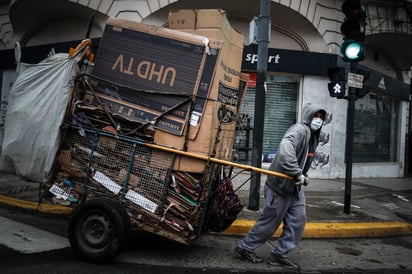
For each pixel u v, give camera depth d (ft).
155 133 13.61
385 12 38.22
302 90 34.78
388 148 43.19
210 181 13.50
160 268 13.03
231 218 14.29
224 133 15.05
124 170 13.61
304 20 33.99
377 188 31.76
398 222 20.72
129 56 14.24
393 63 44.52
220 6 33.22
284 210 13.46
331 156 34.68
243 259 14.39
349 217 20.90
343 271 13.99
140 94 13.91
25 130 14.38
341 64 33.76
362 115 39.83
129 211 13.51
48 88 14.42
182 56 13.61
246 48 33.58
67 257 13.50
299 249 16.44
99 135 13.93
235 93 15.78
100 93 14.35
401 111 43.57
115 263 13.19
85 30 36.42
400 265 14.99
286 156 12.67
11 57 39.42
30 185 24.48
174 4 32.45
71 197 14.16
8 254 13.43
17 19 37.88
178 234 13.26
